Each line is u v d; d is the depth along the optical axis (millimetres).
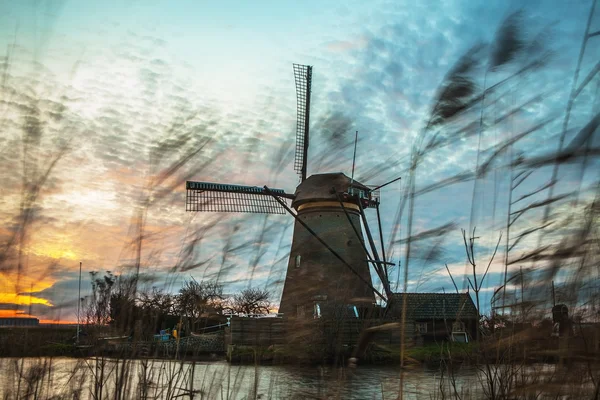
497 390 3490
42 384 4609
